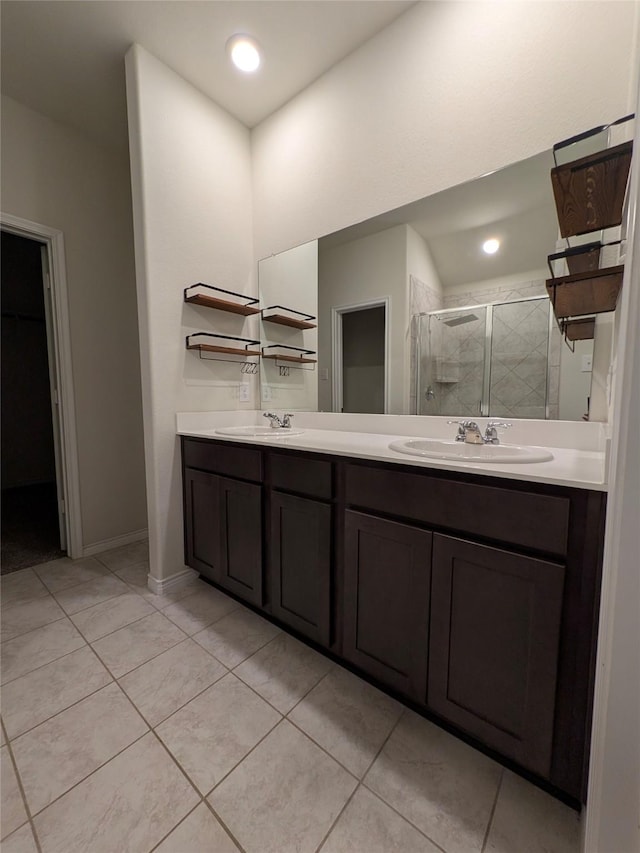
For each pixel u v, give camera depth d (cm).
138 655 142
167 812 87
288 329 213
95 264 233
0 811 87
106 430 242
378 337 176
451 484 100
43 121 208
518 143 134
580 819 86
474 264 148
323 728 110
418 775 96
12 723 111
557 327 132
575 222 106
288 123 202
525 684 90
